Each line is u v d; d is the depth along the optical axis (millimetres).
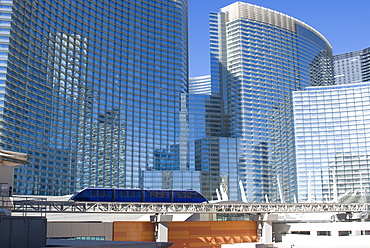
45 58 138000
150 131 190125
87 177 152250
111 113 170750
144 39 195000
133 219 70750
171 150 199125
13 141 121000
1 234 26500
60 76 145875
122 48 182500
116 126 172250
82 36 160250
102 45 171375
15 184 120438
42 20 137875
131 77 185000
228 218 76750
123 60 182125
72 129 147875
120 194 71500
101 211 61438
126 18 187250
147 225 67375
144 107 189250
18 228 27484
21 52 126312
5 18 120938
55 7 145375
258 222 76438
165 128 197875
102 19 173250
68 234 58562
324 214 104500
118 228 63875
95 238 61219
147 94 191875
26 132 127000
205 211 69438
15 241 27172
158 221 66188
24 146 125312
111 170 165500
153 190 74125
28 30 130125
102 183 159375
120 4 185125
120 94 177625
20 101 125125
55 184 136625
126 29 186375
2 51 118688
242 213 75250
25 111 127438
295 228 82188
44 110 135875
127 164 174625
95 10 169625
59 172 139125
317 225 81375
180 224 70500
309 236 75000
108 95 170750
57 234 57531
